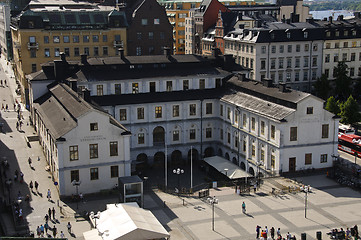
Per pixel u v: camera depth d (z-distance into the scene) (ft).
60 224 223.30
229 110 316.60
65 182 252.62
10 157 320.50
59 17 454.40
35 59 444.55
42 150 334.03
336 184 265.54
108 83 314.96
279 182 265.13
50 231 215.31
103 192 258.37
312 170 278.67
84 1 571.69
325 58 482.69
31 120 404.36
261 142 282.56
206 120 329.52
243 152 303.48
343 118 381.40
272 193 255.09
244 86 319.88
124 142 260.01
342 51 487.61
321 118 274.57
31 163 307.58
